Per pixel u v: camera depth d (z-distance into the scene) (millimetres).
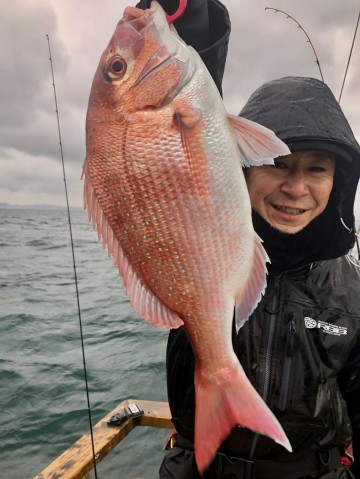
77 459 1016
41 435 1791
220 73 681
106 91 446
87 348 2898
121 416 1188
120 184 448
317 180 620
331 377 700
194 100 443
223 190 452
